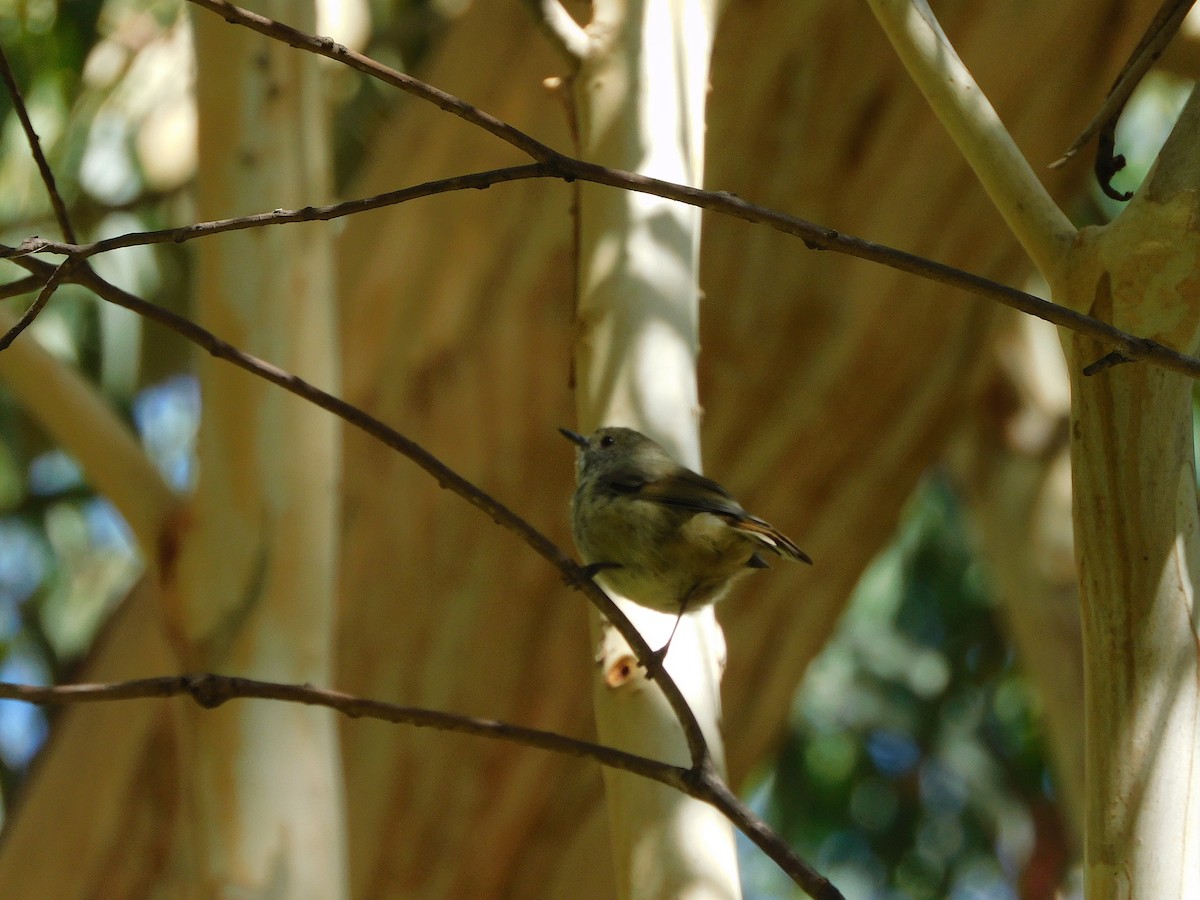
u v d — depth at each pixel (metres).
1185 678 4.61
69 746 10.70
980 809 16.62
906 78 10.47
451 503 11.12
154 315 4.85
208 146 7.99
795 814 17.06
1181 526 4.74
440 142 11.45
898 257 4.33
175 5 13.84
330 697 4.75
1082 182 11.34
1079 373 4.90
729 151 10.77
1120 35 10.28
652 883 5.39
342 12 14.17
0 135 13.21
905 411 11.11
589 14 7.51
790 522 11.38
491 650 11.07
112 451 8.01
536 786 11.08
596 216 6.54
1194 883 4.42
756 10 10.51
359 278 11.67
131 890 10.27
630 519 6.38
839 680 16.89
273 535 7.59
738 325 10.90
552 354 10.95
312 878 7.14
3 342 4.48
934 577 17.06
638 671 5.76
